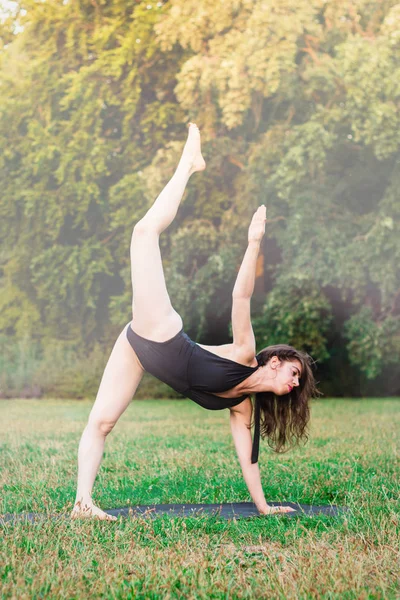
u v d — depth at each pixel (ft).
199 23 55.93
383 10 57.88
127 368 13.83
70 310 67.36
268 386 13.93
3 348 65.05
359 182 61.05
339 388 60.44
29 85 67.77
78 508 12.93
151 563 9.59
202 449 24.64
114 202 63.31
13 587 8.34
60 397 60.64
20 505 14.51
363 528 11.63
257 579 8.86
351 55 51.67
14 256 68.74
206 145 58.95
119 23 65.41
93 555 9.89
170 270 59.06
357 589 8.38
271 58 52.54
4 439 28.27
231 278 57.88
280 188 54.85
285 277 54.75
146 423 36.27
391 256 53.36
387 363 56.85
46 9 66.90
